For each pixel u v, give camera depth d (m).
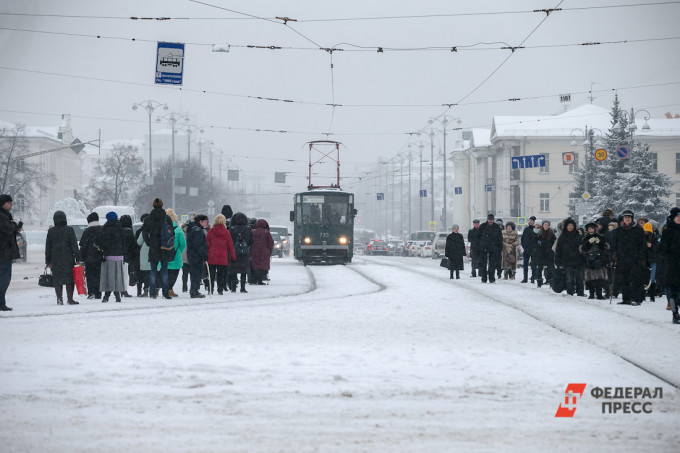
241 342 19.72
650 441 10.45
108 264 31.78
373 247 147.00
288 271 58.25
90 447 9.87
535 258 41.19
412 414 11.92
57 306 30.33
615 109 102.88
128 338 20.39
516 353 18.08
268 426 11.07
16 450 9.70
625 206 96.06
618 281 31.31
